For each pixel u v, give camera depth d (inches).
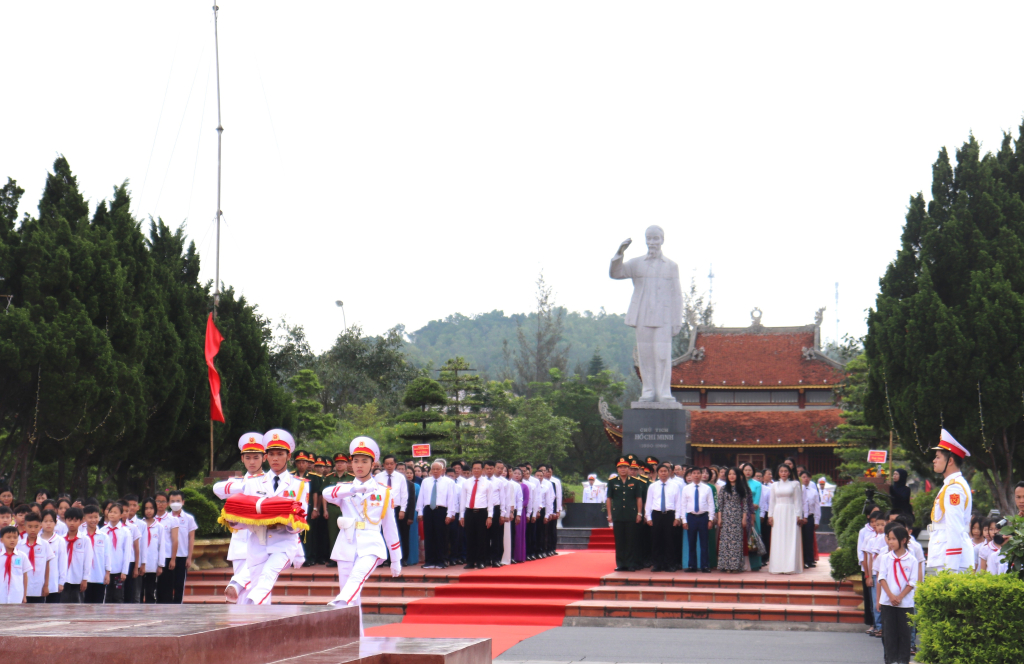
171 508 621.0
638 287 1088.2
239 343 1203.9
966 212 1059.3
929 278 1024.2
